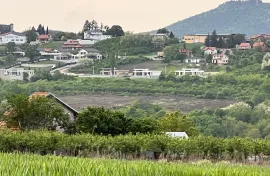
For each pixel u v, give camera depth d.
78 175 56.47
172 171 66.31
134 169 62.56
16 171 57.38
